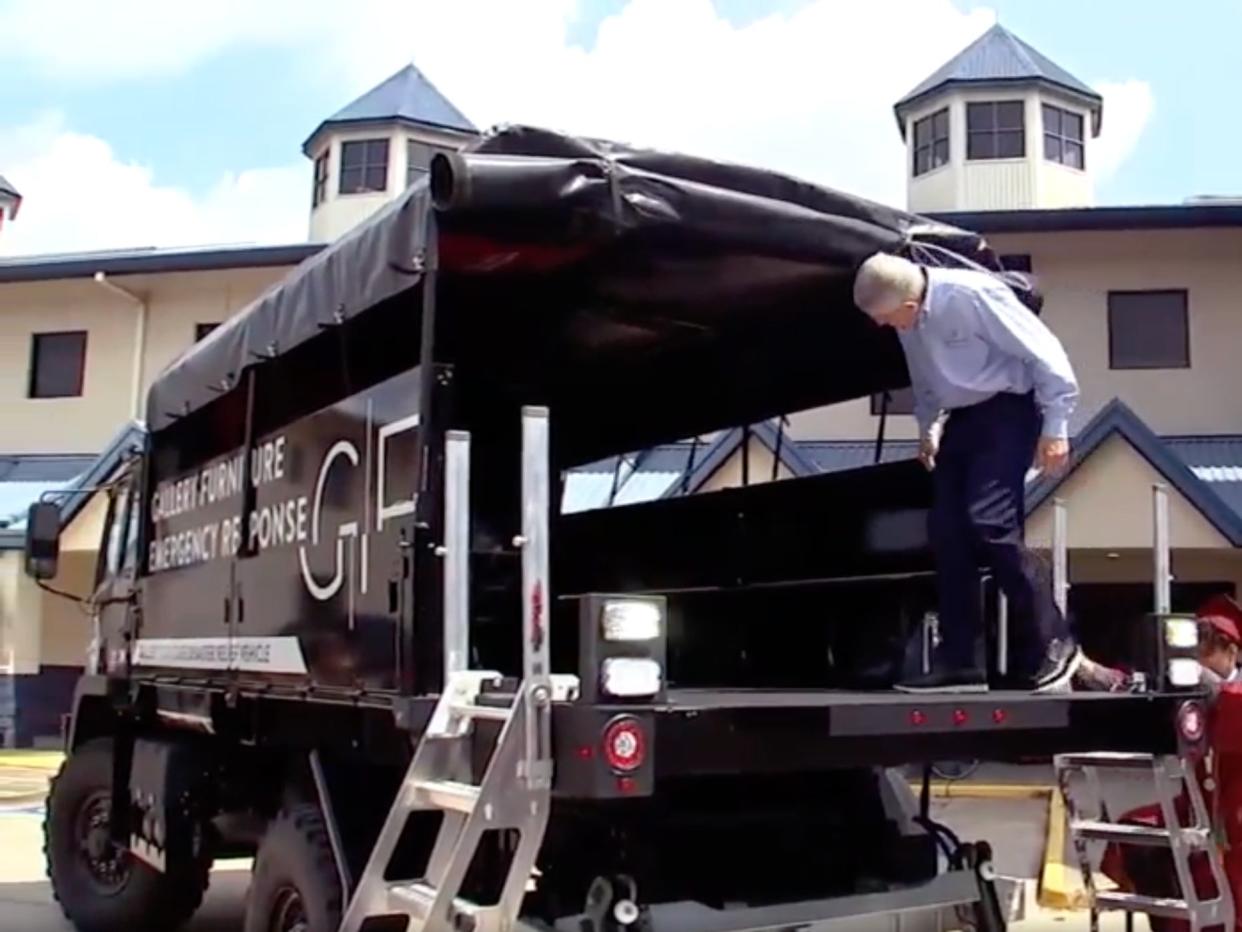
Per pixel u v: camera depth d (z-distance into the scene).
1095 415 16.45
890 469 6.01
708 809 5.10
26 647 20.67
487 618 6.09
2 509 21.08
